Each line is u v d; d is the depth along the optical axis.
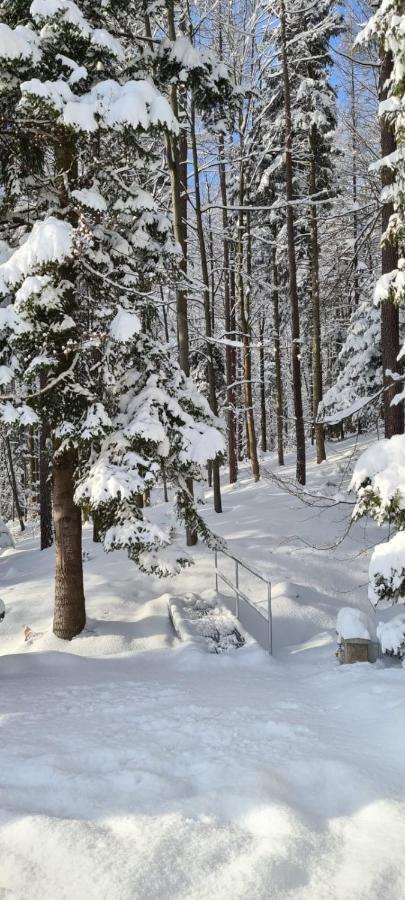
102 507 8.23
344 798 3.25
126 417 8.59
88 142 7.84
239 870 2.50
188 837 2.73
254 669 7.32
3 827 2.78
